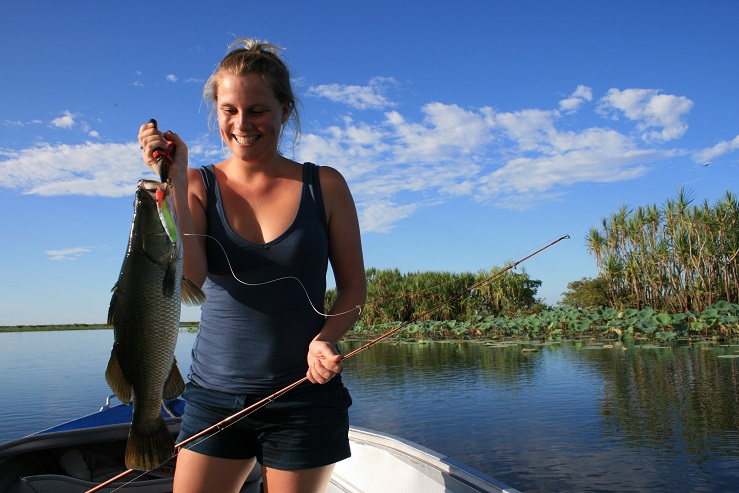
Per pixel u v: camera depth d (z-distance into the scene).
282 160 2.34
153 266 1.81
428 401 11.79
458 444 8.51
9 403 13.72
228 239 2.21
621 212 29.88
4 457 3.24
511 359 18.22
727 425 8.79
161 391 1.85
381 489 3.56
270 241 2.20
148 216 1.83
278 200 2.26
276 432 2.15
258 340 2.18
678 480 6.69
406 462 3.35
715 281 27.17
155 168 2.01
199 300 1.99
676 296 28.06
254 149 2.21
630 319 23.56
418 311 35.81
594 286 30.89
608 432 8.75
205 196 2.27
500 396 11.91
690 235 27.19
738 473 6.79
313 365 2.04
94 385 16.98
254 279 2.20
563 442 8.37
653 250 28.38
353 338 32.41
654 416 9.55
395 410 11.05
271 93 2.20
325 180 2.35
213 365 2.21
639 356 17.00
